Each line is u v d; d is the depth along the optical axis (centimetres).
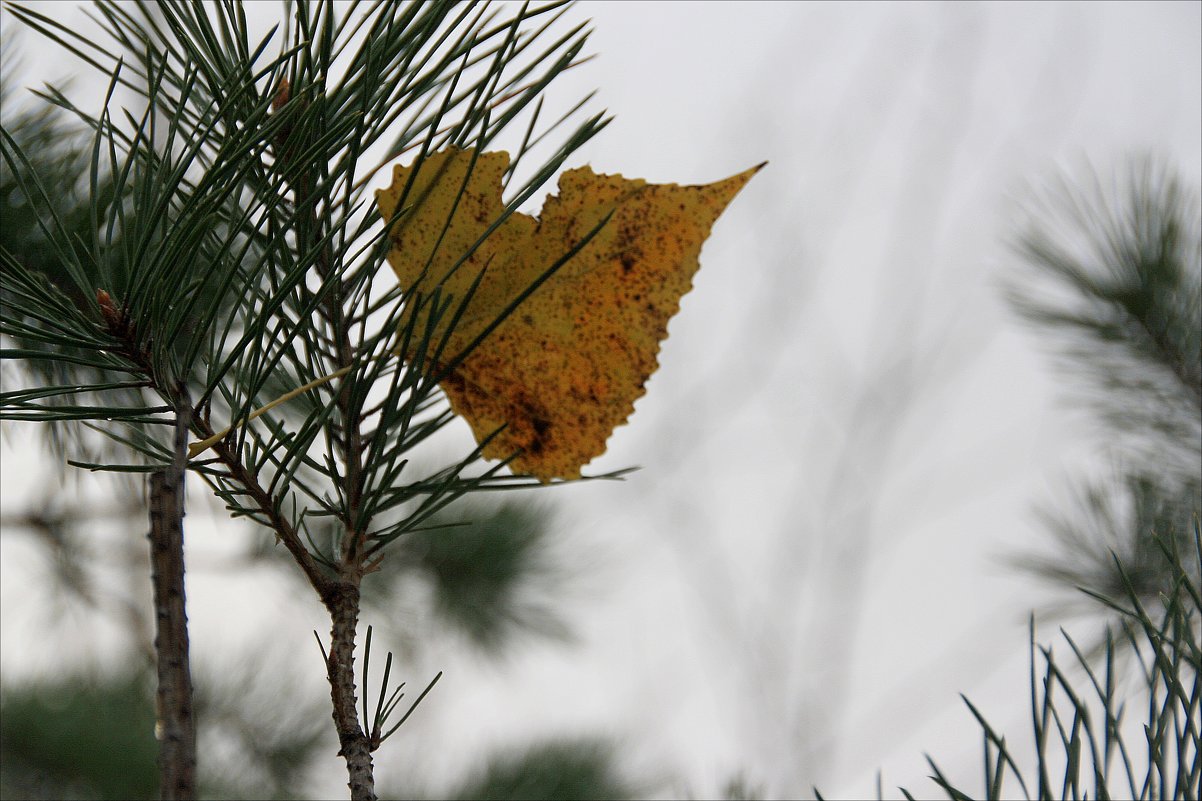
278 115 66
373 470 68
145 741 163
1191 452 121
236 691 177
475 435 69
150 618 174
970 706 65
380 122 69
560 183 69
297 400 72
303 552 68
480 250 69
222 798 167
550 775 177
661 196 69
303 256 68
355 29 69
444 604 182
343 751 66
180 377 66
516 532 186
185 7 70
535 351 69
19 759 156
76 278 67
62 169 81
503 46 68
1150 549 111
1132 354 126
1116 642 86
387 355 69
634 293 69
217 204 66
